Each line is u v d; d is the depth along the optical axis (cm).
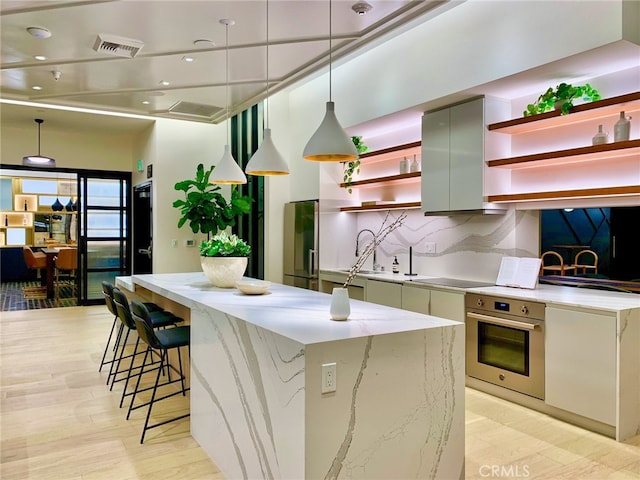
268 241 675
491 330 385
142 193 800
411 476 223
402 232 557
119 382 418
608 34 302
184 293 349
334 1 331
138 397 381
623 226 392
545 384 340
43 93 552
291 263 661
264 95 562
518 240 429
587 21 313
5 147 747
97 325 650
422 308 445
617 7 299
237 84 520
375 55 504
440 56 422
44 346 538
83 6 333
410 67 455
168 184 725
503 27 367
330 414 197
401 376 219
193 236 751
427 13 385
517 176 429
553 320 333
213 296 334
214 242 392
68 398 377
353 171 623
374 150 595
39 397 378
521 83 381
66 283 1124
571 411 323
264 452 222
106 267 826
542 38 340
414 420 223
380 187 593
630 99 316
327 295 341
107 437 308
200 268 757
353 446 204
